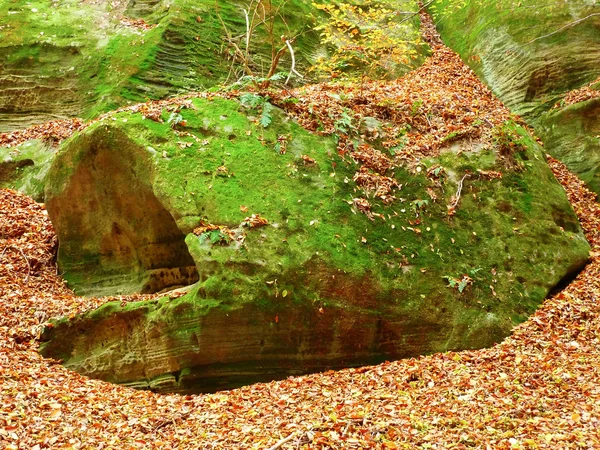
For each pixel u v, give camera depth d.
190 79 15.93
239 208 8.66
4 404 6.70
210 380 8.13
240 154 9.24
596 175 12.20
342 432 6.14
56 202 10.02
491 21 16.95
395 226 9.17
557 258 9.64
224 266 8.11
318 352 8.34
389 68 16.50
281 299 8.13
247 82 10.66
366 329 8.45
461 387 7.20
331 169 9.42
